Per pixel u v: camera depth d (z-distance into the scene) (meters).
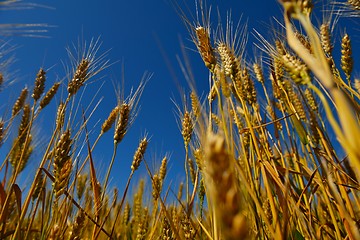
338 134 0.15
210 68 0.40
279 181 0.34
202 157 0.33
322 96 0.15
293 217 0.35
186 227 0.44
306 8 0.18
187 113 0.51
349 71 0.46
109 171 0.49
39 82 0.58
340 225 0.41
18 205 0.44
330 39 0.46
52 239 0.38
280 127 0.55
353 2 0.47
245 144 0.47
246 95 0.45
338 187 0.40
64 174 0.45
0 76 0.55
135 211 0.77
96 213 0.48
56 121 0.50
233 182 0.12
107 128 0.52
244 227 0.10
